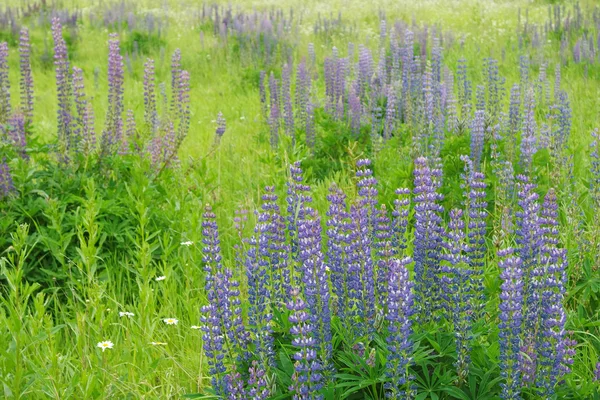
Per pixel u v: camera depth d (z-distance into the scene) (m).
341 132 8.21
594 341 4.01
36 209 5.26
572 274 4.51
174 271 4.95
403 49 10.05
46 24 20.03
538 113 9.65
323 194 6.61
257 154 8.50
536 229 3.29
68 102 6.44
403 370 2.93
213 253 3.70
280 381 3.16
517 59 13.94
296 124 9.16
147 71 7.70
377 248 3.88
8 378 3.55
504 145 6.62
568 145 7.41
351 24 19.41
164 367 3.90
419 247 3.58
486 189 6.05
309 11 23.14
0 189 5.38
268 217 3.68
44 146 6.54
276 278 3.84
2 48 6.88
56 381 3.38
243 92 13.55
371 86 9.41
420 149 6.80
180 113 7.52
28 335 3.96
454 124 7.33
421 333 3.31
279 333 3.60
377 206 5.86
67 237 4.88
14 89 14.30
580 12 18.33
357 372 3.20
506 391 3.00
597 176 5.38
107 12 20.69
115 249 5.21
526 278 3.26
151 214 5.54
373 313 3.34
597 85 11.87
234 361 3.32
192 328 4.21
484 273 4.22
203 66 15.75
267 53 15.01
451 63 14.26
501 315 3.05
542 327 3.15
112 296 4.81
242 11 21.59
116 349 3.89
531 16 19.53
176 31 19.50
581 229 5.14
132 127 7.74
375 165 7.39
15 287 3.73
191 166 7.22
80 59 17.05
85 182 5.73
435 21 19.61
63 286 4.93
